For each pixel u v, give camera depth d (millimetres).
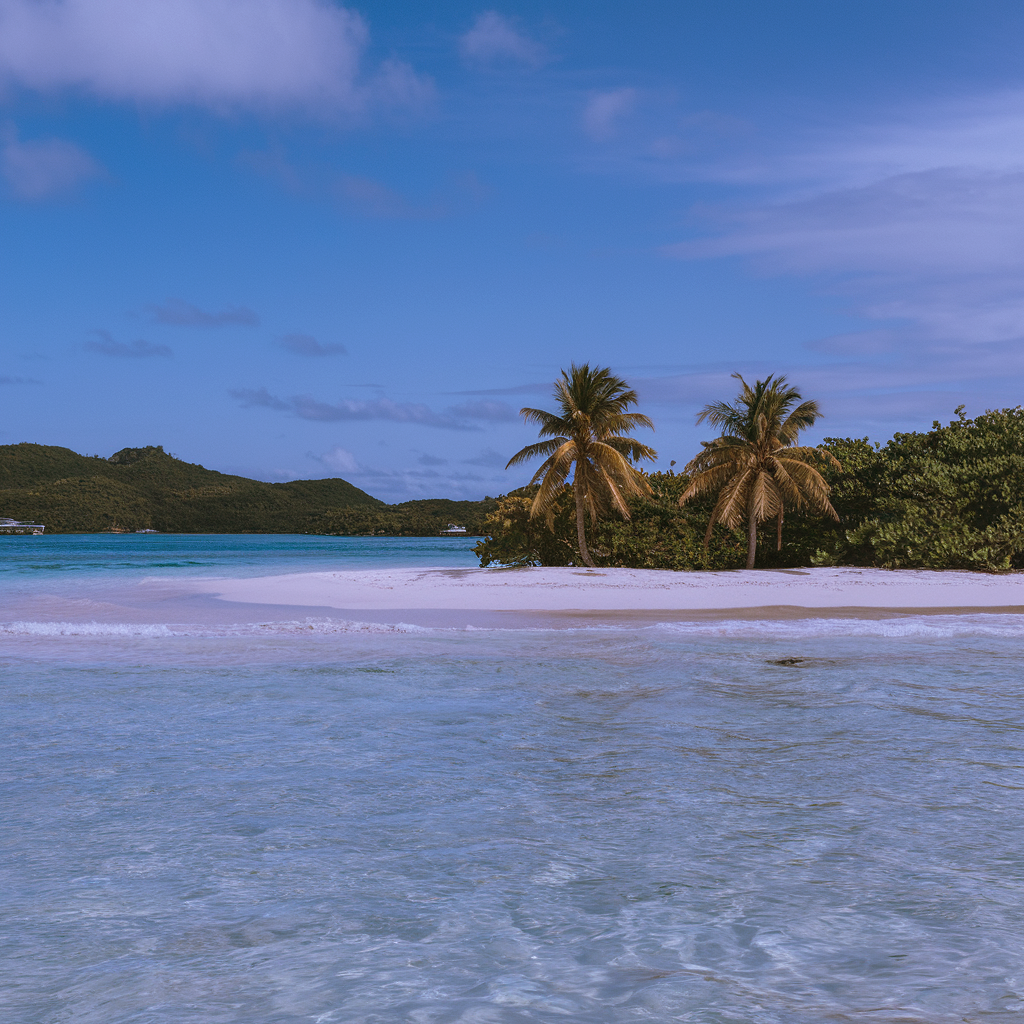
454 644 15500
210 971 3146
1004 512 38125
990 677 11266
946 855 4531
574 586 29766
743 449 38875
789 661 12922
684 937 3436
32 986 3023
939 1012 2713
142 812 5492
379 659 13391
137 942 3447
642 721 8523
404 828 5121
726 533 41812
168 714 8984
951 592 27469
